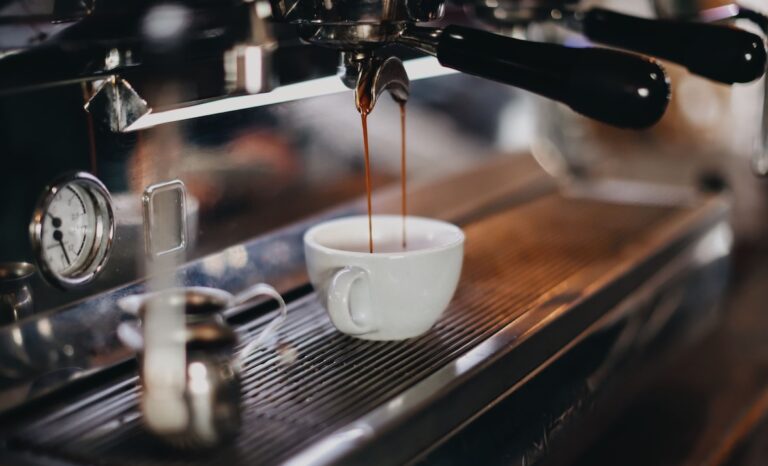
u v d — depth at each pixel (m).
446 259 0.83
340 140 1.00
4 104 0.74
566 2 1.00
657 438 1.07
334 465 0.70
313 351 0.83
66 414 0.75
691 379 1.20
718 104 1.57
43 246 0.77
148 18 0.81
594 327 0.93
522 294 0.93
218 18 0.85
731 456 1.05
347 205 1.02
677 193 1.26
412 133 1.11
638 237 1.08
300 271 0.95
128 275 0.82
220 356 0.71
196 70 0.85
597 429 0.97
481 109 1.20
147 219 0.82
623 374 0.98
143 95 0.81
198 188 0.86
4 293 0.76
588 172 1.42
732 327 1.35
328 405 0.76
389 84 0.84
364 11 0.76
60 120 0.77
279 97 0.92
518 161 1.27
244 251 0.90
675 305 1.09
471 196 1.17
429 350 0.83
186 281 0.86
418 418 0.75
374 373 0.79
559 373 0.88
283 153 0.94
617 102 0.75
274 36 0.90
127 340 0.72
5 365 0.76
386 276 0.82
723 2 1.02
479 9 1.05
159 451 0.71
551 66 0.77
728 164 1.57
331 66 0.97
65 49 0.77
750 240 1.59
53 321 0.78
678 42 0.89
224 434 0.71
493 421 0.81
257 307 0.91
